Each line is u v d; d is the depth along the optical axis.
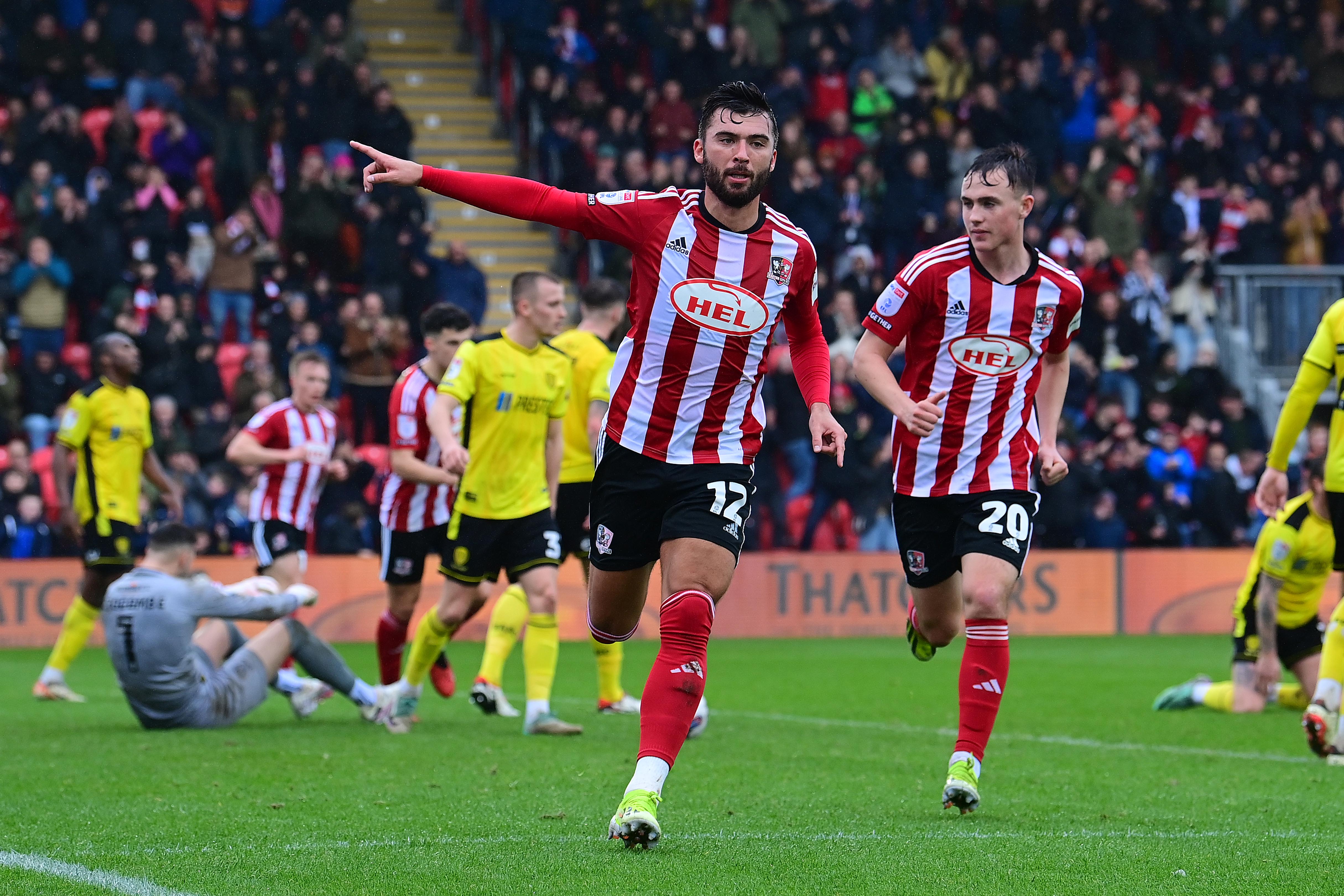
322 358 34.22
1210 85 79.75
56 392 57.59
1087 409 64.38
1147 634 60.91
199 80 67.50
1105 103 78.00
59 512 39.06
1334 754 24.42
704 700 27.92
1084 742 27.44
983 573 18.55
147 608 26.83
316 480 34.50
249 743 25.67
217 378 58.50
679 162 68.56
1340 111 80.94
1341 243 74.75
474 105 79.19
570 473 31.16
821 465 60.84
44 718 30.53
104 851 15.53
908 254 69.19
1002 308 19.11
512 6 75.69
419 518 30.27
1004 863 14.82
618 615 17.70
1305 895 13.48
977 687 18.31
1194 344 69.88
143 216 61.72
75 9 69.75
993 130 73.25
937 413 18.14
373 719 29.00
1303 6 83.38
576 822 17.42
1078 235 69.00
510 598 30.52
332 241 64.69
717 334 16.45
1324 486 24.97
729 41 74.19
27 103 66.44
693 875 14.11
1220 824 17.73
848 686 39.22
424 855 15.19
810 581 58.84
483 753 24.17
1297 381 24.45
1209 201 73.88
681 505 16.42
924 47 78.88
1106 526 61.78
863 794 20.12
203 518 54.84
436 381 29.72
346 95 68.75
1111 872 14.45
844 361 61.44
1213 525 62.53
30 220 61.69
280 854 15.27
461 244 66.69
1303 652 32.88
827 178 70.19
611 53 73.81
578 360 31.08
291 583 34.09
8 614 52.00
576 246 71.81
